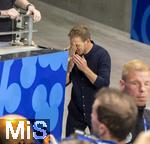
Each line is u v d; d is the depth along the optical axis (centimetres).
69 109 1157
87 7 3250
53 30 2892
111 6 3086
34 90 907
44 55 912
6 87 841
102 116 569
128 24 2959
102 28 3066
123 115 566
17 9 1059
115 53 2522
